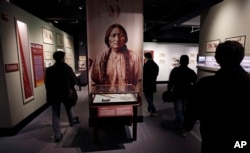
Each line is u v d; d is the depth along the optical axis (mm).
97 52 3572
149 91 4152
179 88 3121
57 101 2887
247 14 3090
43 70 4805
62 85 2900
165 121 3885
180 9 5676
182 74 3066
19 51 3520
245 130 995
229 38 3598
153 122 3820
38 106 4379
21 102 3520
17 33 3459
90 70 3598
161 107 4945
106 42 3568
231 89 989
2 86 3037
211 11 4262
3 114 3105
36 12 5480
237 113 988
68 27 8445
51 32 5551
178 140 3004
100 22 3514
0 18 2926
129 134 3232
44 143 2895
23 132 3307
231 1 3514
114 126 3592
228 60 1006
